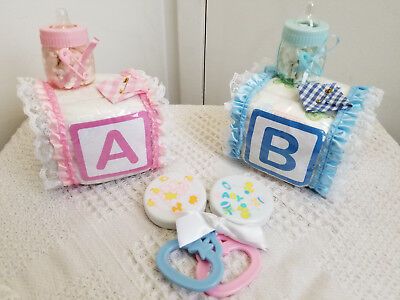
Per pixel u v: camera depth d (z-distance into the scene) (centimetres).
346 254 42
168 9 82
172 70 91
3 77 63
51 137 44
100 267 39
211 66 88
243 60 84
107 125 45
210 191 48
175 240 41
